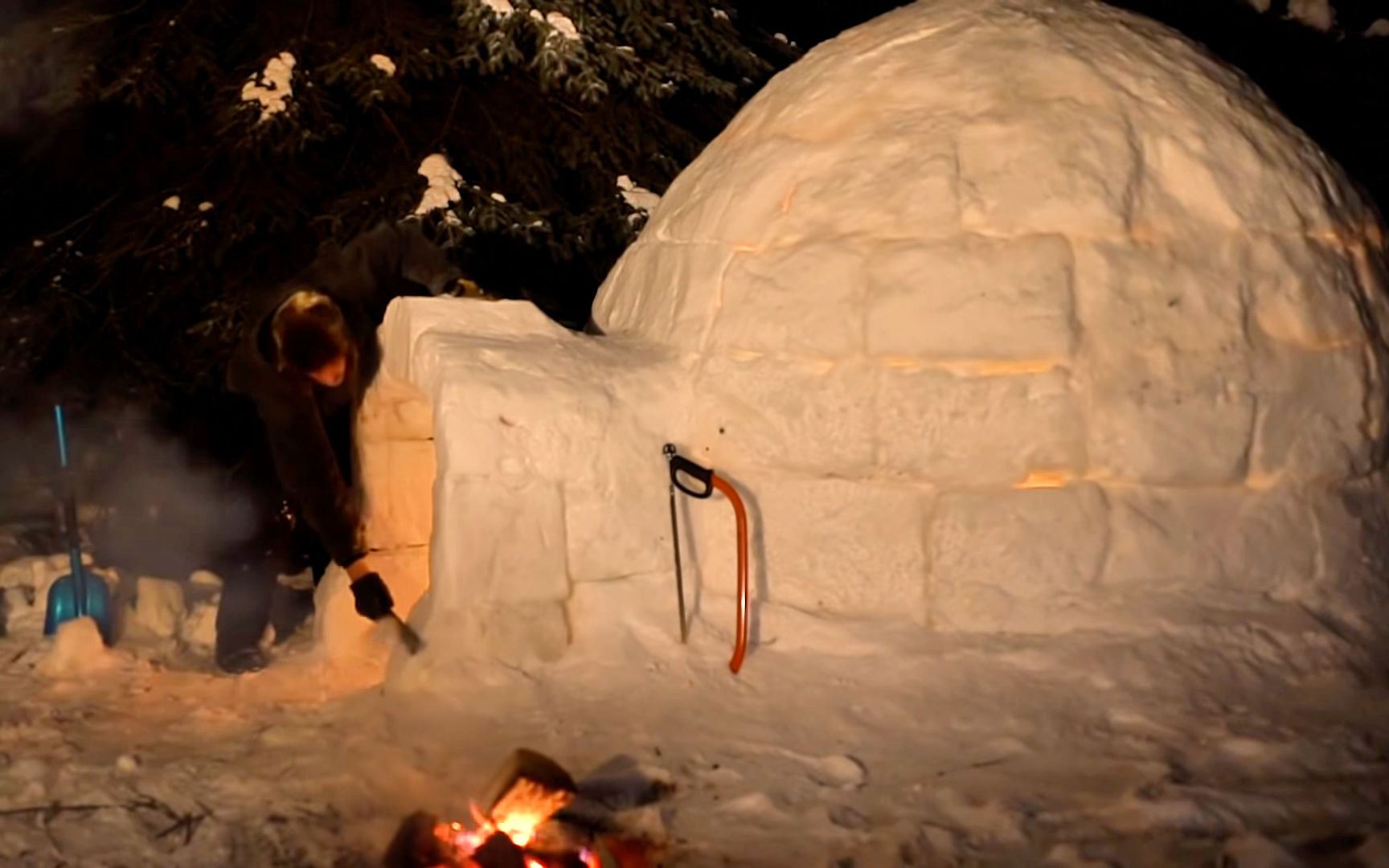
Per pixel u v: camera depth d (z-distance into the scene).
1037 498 5.12
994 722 4.71
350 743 4.79
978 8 5.84
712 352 5.48
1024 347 5.10
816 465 5.29
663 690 5.02
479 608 5.18
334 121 9.34
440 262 6.29
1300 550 5.18
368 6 9.71
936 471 5.17
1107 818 4.03
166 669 5.93
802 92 5.87
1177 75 5.59
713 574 5.41
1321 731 4.51
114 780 4.58
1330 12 13.07
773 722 4.80
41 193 10.57
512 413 5.22
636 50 9.93
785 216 5.51
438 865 3.84
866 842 3.97
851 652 5.13
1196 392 5.13
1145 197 5.26
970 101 5.47
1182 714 4.70
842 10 13.25
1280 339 5.24
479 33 9.22
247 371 5.43
